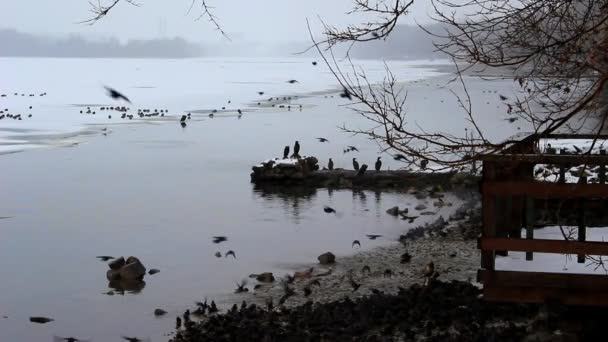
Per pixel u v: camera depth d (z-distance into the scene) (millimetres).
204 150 38312
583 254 8203
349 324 10234
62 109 61906
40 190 26688
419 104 65438
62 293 14117
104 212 22578
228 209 22922
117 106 65375
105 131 47250
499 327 8664
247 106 68562
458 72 7922
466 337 8570
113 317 12594
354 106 65688
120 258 15852
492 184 8320
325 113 60781
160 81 113375
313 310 11516
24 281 14992
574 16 7234
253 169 28203
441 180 25547
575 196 8133
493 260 8453
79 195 25641
